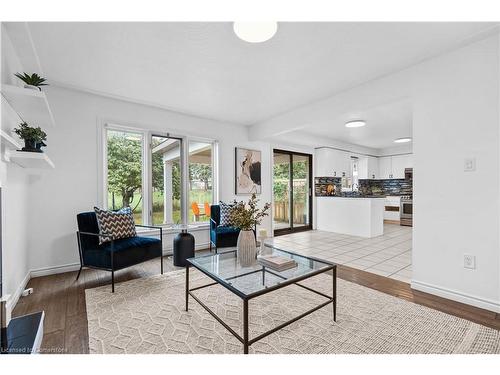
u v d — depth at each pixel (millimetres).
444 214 2232
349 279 2748
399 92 2588
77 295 2320
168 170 3951
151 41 2098
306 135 5520
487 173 1997
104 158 3322
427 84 2359
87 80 2822
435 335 1672
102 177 3254
